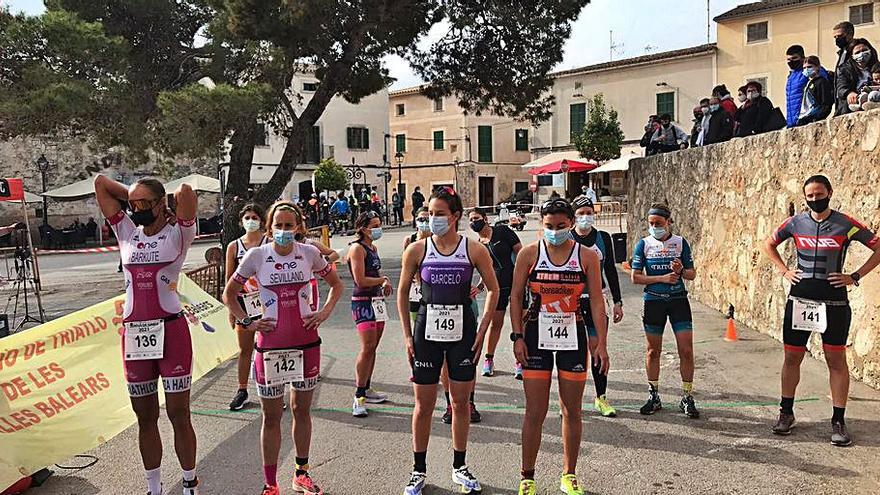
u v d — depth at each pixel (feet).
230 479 15.70
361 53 55.62
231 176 55.21
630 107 126.21
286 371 14.37
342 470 16.10
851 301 21.86
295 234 14.89
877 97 21.42
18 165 98.12
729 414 19.19
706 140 39.06
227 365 25.66
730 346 26.99
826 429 17.65
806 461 15.78
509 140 156.56
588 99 130.41
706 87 118.83
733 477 15.12
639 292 41.04
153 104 52.21
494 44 57.77
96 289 52.19
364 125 144.56
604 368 14.44
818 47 109.50
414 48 58.44
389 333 31.40
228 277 20.29
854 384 21.01
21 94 44.19
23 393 16.47
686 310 19.26
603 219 92.07
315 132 136.77
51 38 44.01
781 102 112.68
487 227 23.21
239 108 44.09
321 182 122.52
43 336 17.61
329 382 23.50
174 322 13.89
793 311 17.12
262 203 54.19
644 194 51.37
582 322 14.38
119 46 46.52
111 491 15.28
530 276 14.48
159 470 14.26
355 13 50.88
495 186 155.43
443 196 14.66
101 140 49.75
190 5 56.44
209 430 18.95
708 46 117.60
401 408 20.63
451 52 58.75
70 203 101.71
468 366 14.67
